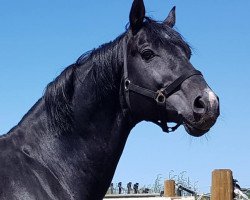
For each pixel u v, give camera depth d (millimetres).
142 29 4680
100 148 4582
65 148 4555
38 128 4613
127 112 4664
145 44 4605
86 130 4582
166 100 4508
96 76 4641
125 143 4770
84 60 4758
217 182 6977
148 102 4562
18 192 4305
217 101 4371
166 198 8883
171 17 5137
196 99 4387
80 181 4516
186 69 4512
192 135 4484
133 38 4676
